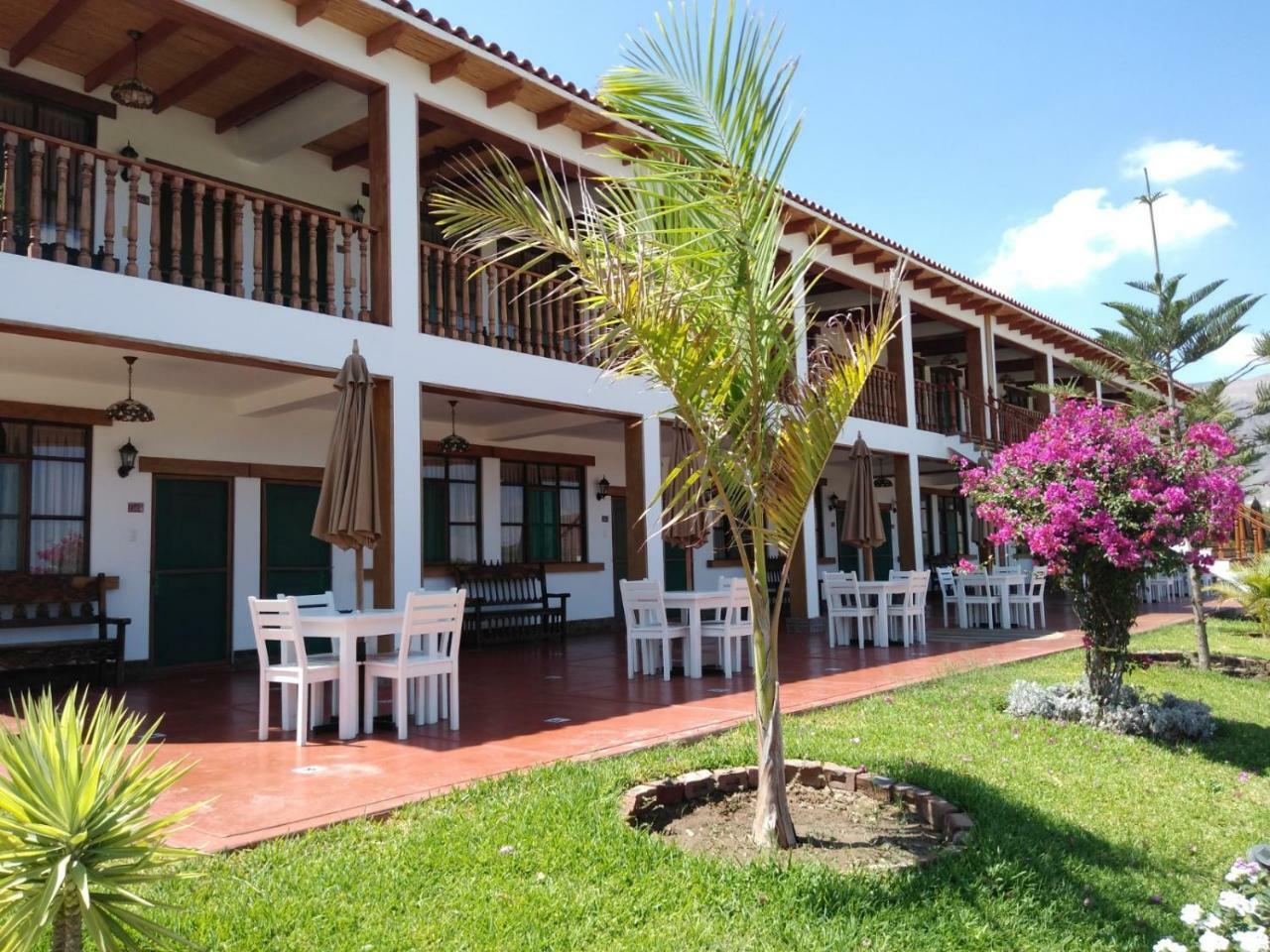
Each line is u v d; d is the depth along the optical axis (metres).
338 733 6.07
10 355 7.89
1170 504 5.95
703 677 8.59
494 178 4.26
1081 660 9.49
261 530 10.55
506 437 12.80
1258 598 11.52
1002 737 5.97
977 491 6.97
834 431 3.97
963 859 3.72
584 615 14.30
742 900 3.33
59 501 9.03
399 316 8.12
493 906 3.21
